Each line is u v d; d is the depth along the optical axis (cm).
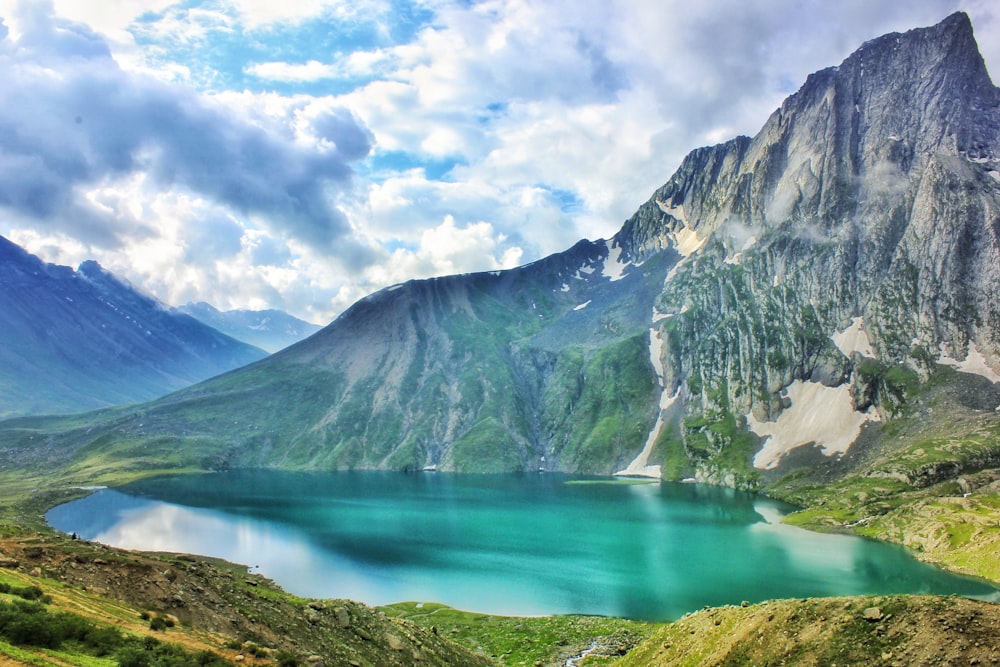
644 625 11325
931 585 12875
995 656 4303
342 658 6238
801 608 5409
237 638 5719
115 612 5172
